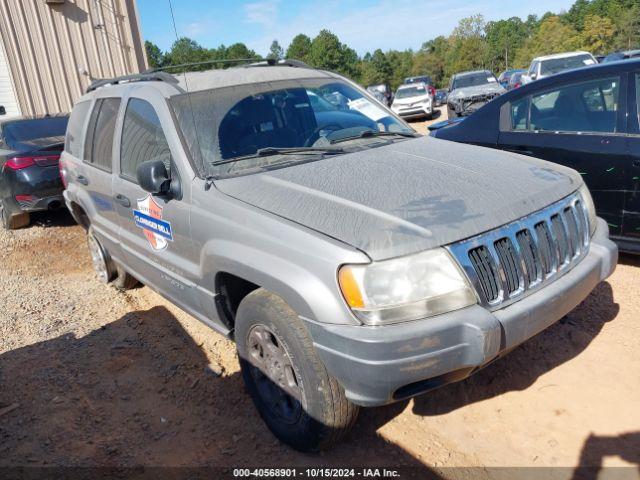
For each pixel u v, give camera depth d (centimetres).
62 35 1341
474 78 1750
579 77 453
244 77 371
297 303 240
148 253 366
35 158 712
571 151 448
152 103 349
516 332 238
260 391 294
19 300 521
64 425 321
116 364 385
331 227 240
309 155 325
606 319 375
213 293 303
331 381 248
